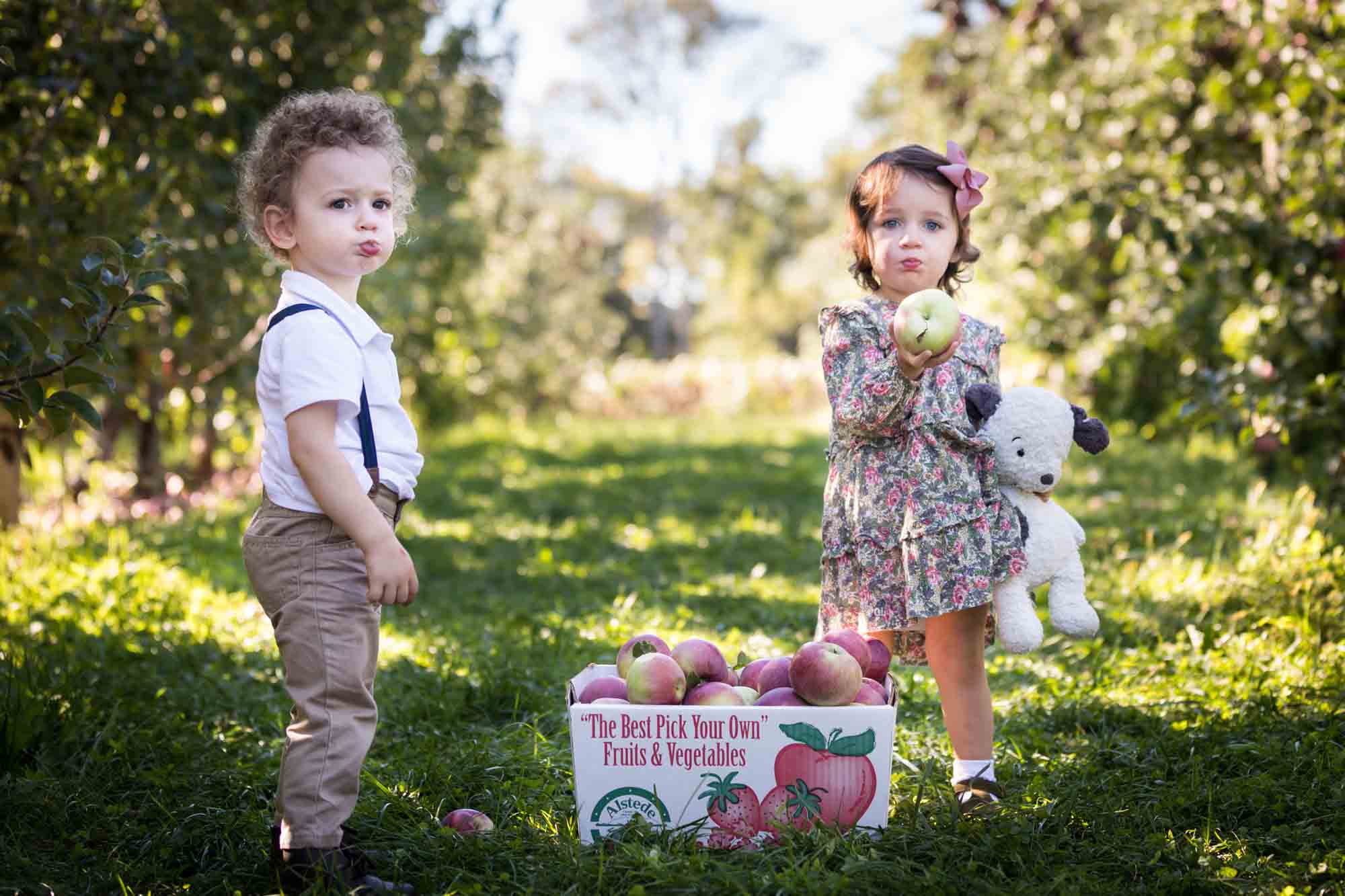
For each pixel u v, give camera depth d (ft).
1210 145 21.89
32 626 14.48
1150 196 21.26
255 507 25.38
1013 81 30.63
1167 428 30.71
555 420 68.08
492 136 43.93
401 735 11.52
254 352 24.68
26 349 9.89
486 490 33.09
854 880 7.64
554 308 86.89
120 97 16.98
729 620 16.15
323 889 7.48
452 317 48.37
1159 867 8.04
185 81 17.34
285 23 21.66
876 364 9.09
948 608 8.90
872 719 8.35
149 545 20.10
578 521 26.50
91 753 10.09
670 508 28.43
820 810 8.39
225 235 20.99
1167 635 14.11
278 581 7.82
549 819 8.86
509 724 11.57
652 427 61.41
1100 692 12.28
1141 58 22.62
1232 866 7.99
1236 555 17.20
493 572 20.16
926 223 9.53
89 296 9.77
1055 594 9.28
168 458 36.68
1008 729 11.30
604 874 7.84
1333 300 18.53
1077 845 8.39
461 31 37.04
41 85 14.49
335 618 7.77
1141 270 26.55
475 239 45.09
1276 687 11.71
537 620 16.06
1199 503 22.67
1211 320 23.71
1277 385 18.12
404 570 7.59
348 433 7.81
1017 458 9.12
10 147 15.56
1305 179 18.66
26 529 19.86
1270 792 9.10
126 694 12.25
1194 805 9.03
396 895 7.64
